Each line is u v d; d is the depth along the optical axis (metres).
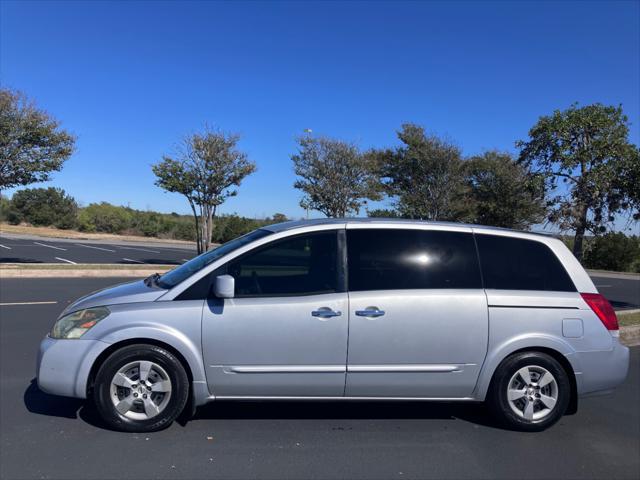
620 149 9.73
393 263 4.63
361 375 4.45
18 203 43.94
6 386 5.52
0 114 15.12
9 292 12.48
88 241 35.69
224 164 19.55
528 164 10.91
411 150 20.39
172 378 4.35
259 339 4.36
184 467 3.81
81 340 4.32
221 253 4.77
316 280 4.53
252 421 4.76
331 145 20.02
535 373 4.68
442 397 4.61
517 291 4.70
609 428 4.84
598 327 4.73
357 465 3.94
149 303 4.39
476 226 4.92
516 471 3.91
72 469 3.73
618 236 32.94
